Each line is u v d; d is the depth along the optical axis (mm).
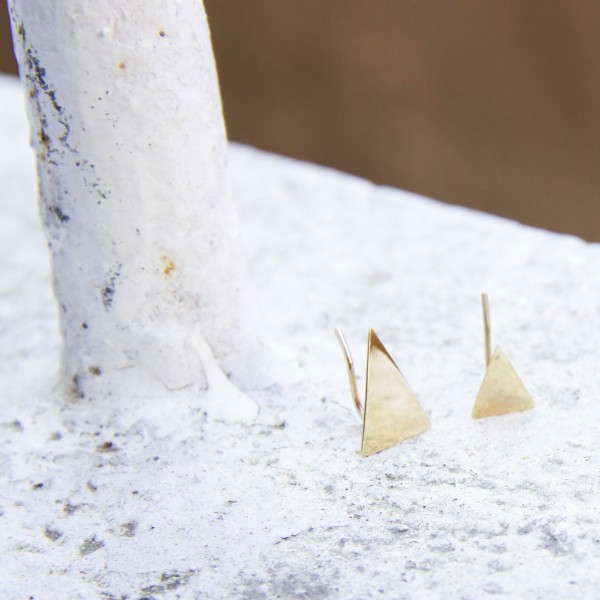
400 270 331
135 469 276
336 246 345
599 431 274
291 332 311
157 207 277
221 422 281
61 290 283
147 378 284
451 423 280
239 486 271
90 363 285
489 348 283
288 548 261
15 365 306
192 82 275
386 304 318
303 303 322
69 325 285
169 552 262
